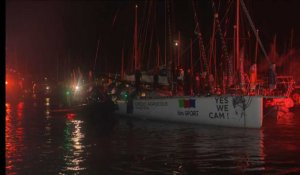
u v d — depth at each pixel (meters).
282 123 20.45
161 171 9.88
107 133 17.89
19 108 37.34
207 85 22.69
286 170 9.68
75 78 49.94
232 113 18.48
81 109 28.67
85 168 10.37
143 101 23.41
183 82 23.17
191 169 10.01
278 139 14.98
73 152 12.85
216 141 14.69
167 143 14.50
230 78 21.05
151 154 12.26
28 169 10.32
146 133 17.55
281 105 23.30
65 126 21.36
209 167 10.19
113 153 12.54
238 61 21.11
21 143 15.05
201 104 19.77
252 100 17.89
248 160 10.98
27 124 22.67
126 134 17.39
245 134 16.52
